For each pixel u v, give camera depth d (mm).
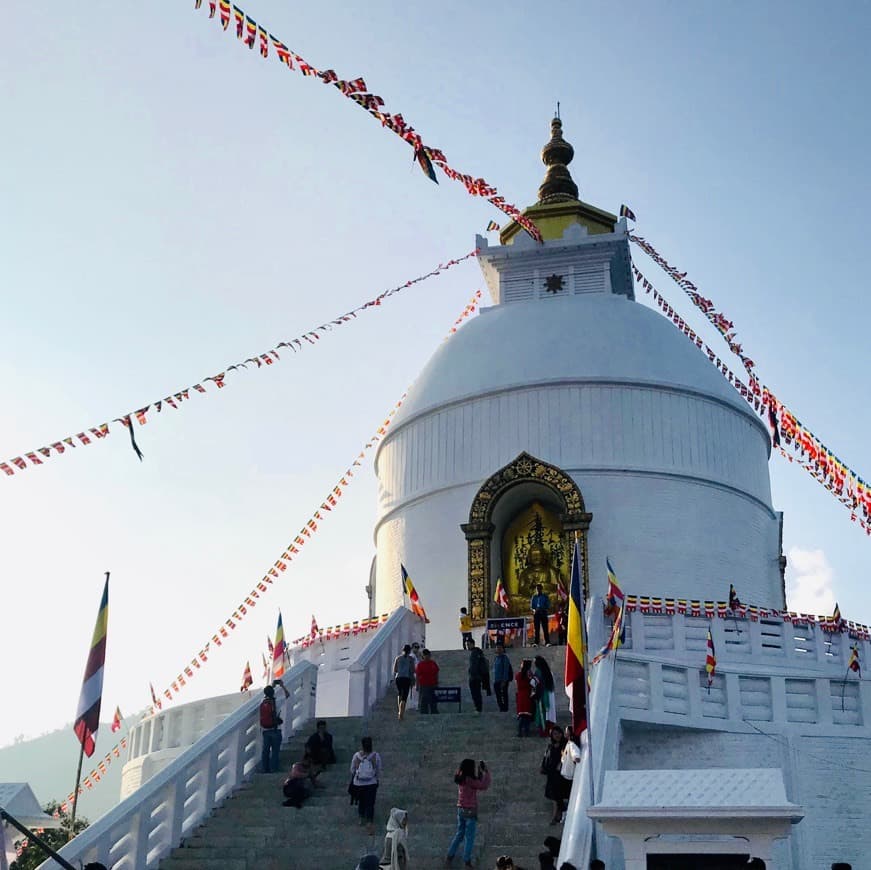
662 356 38781
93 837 17547
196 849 18828
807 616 26406
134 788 33375
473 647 25594
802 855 23094
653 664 23828
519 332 39875
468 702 26000
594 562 34875
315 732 23016
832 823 23500
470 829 17203
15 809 17969
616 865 18203
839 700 24781
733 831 13031
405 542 38031
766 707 24422
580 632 19219
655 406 37312
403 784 20281
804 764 23859
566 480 35312
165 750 32438
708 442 37625
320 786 20719
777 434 28188
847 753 24156
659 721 23406
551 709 22062
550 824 18172
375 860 13797
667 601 26359
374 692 25594
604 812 13180
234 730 21328
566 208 45812
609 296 42531
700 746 23797
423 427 38969
